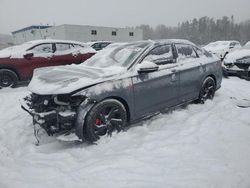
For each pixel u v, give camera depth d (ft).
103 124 13.44
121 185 9.89
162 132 14.61
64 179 10.48
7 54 26.61
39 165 11.78
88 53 30.17
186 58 18.22
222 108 18.49
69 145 13.62
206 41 330.13
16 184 10.28
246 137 13.67
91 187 9.87
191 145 12.96
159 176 10.39
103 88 13.20
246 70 30.58
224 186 9.61
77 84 12.76
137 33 145.89
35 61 27.20
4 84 26.43
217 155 11.89
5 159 12.41
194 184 9.75
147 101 15.20
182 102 17.74
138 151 12.53
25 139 14.58
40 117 12.70
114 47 17.62
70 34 123.03
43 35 140.97
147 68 14.39
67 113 12.59
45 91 12.74
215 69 20.20
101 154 12.44
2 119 17.95
